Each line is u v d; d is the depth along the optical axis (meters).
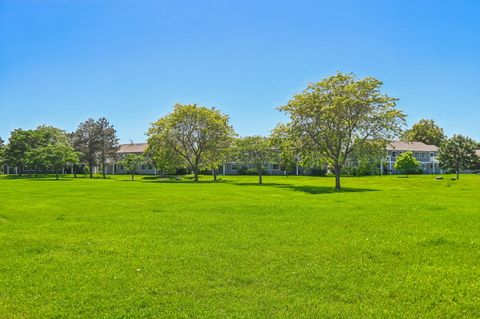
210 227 17.23
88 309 8.25
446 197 33.31
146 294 9.01
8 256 12.45
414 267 10.79
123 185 54.12
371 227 16.91
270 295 8.87
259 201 29.48
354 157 51.31
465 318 7.72
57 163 90.56
